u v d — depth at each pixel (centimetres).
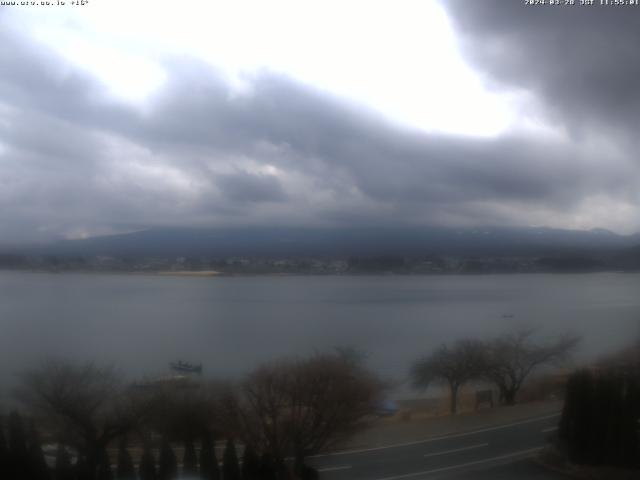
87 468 889
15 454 878
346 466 980
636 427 1012
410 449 1044
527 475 920
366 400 1163
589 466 978
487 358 1517
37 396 1084
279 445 991
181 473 898
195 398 1051
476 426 1182
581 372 1084
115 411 1030
